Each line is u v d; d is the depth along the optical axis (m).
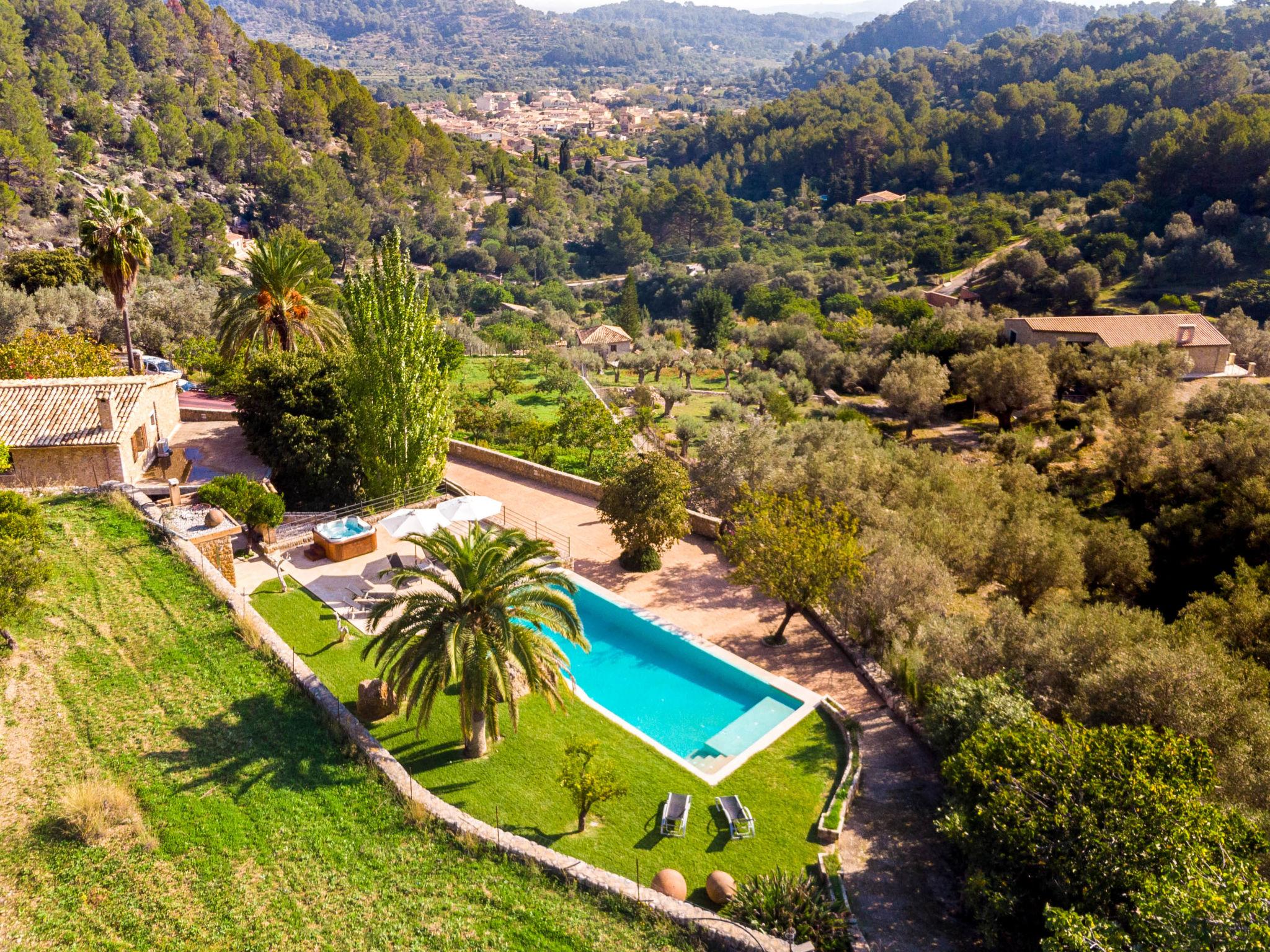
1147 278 125.38
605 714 23.98
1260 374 82.25
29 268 71.94
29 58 162.50
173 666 23.23
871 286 156.38
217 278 122.44
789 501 31.56
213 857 17.38
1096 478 54.38
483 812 19.66
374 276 33.88
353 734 21.14
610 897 16.95
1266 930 12.08
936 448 64.50
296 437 36.66
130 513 30.88
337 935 15.86
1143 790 15.49
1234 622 30.48
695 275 191.00
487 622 20.70
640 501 32.88
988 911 15.95
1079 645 23.84
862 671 26.84
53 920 15.66
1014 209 183.25
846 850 19.06
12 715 20.72
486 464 46.38
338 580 29.59
